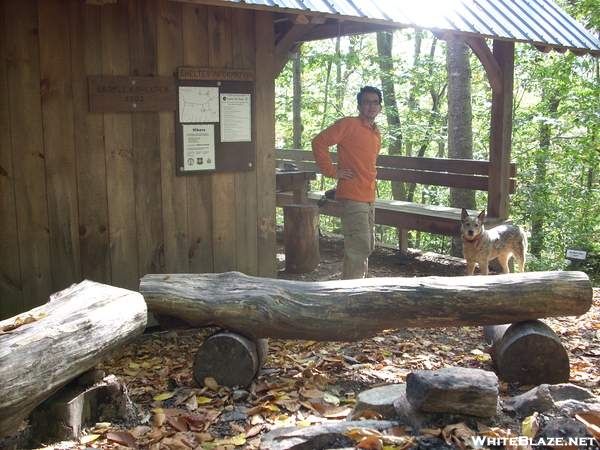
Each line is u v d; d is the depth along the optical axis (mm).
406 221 8773
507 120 8047
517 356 4316
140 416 3695
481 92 18828
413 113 17391
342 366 4613
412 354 4949
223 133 5816
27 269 4887
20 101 4734
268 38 6016
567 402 3381
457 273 8453
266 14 5969
